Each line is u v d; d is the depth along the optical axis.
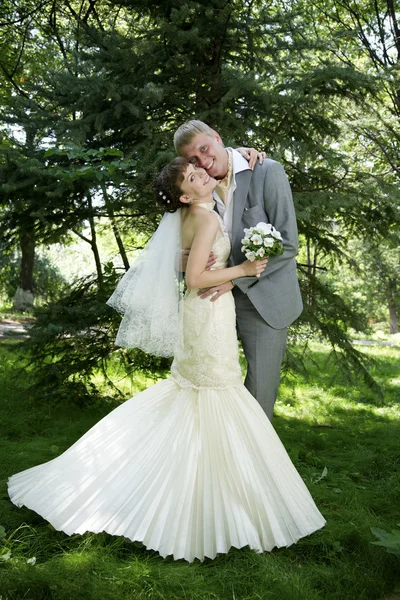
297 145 4.93
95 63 4.64
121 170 4.59
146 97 4.45
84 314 4.98
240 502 2.64
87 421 4.93
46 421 4.96
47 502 2.71
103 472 2.69
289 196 3.04
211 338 2.79
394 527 3.02
